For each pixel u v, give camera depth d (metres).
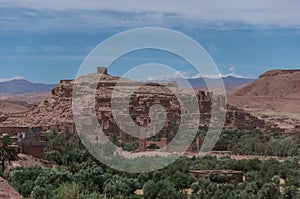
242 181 129.38
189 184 116.56
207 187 108.56
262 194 103.06
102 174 99.50
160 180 106.12
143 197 96.38
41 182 86.50
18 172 93.62
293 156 180.38
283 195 105.75
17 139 144.50
